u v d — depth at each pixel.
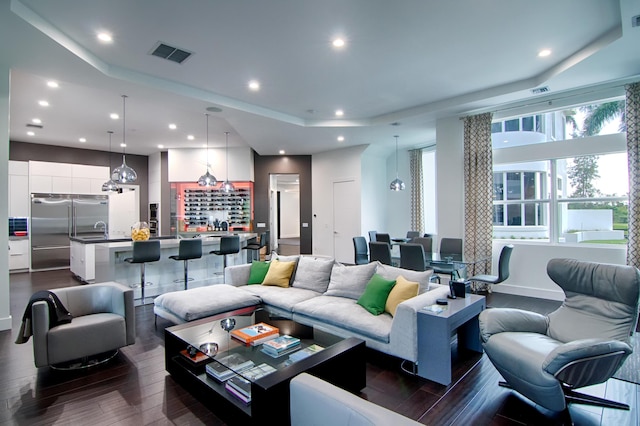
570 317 2.61
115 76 4.00
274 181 10.63
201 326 3.02
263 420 1.88
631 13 2.90
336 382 2.31
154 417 2.25
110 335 3.07
